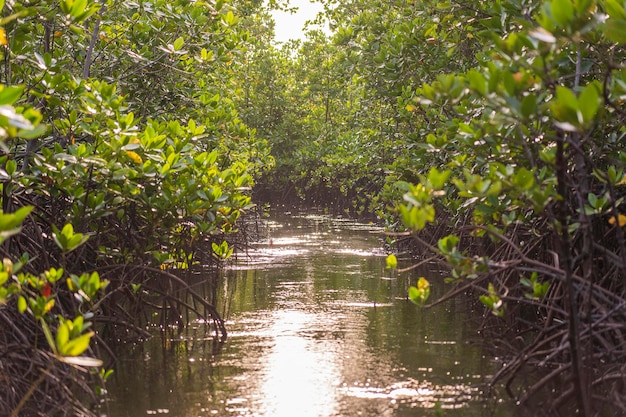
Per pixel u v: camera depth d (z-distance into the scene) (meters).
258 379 6.59
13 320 6.26
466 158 7.65
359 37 14.37
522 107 4.20
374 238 18.64
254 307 9.81
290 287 11.33
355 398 6.04
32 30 7.96
